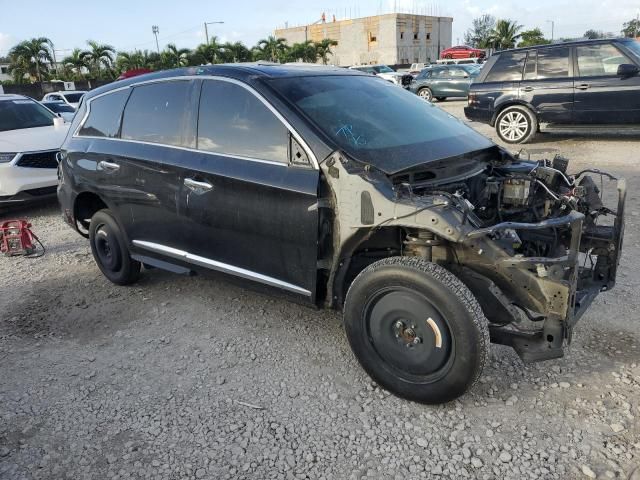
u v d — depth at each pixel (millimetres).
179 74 4305
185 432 3084
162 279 5297
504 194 3582
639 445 2779
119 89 4867
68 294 5098
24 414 3314
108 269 5199
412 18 70938
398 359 3186
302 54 52562
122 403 3377
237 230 3764
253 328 4219
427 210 2893
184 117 4164
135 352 3980
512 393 3234
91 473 2814
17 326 4488
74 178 5121
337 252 3316
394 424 3049
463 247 3045
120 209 4715
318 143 3350
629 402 3092
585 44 10281
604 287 3516
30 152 7676
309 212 3330
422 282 2928
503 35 63531
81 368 3807
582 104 10305
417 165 3270
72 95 24094
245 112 3770
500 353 3631
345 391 3371
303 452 2885
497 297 3002
